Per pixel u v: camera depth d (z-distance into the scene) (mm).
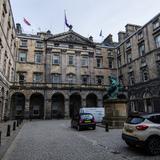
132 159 7469
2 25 22938
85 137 13719
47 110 36781
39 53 41875
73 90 39312
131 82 40844
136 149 9336
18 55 40094
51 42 42875
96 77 45188
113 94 21984
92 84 41156
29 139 12984
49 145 10781
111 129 18453
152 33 33594
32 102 39062
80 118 18344
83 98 39562
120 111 20078
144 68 35875
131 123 9086
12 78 37000
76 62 43906
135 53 39281
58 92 38219
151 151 8055
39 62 41375
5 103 30391
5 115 30578
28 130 18438
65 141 12078
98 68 45938
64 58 43094
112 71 47156
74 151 9156
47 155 8414
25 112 35344
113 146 10141
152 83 33031
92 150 9297
